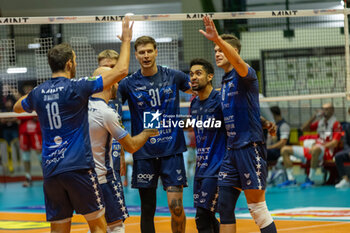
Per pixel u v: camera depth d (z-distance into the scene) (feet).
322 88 68.74
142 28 74.64
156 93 36.83
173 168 36.50
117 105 36.70
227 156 33.09
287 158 74.33
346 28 45.09
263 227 32.22
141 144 30.50
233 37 33.99
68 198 27.94
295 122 86.99
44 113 27.27
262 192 32.35
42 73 47.80
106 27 88.22
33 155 111.65
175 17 39.45
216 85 63.16
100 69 31.32
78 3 126.82
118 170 35.45
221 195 32.78
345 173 71.46
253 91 32.22
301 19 79.15
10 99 68.08
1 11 127.34
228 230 32.48
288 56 72.18
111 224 31.73
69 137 26.94
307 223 44.52
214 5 97.09
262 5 92.43
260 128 32.58
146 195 36.88
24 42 79.77
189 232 43.24
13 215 55.93
